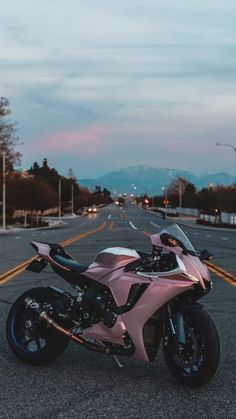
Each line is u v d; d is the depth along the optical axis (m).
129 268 5.62
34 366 6.19
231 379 5.73
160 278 5.38
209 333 5.28
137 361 6.37
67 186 148.12
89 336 5.75
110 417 4.71
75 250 22.95
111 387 5.49
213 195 105.75
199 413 4.80
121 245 26.12
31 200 69.69
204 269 5.41
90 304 5.82
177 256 5.37
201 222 73.75
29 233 45.91
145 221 83.88
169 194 174.88
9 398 5.18
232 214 72.19
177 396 5.23
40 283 12.59
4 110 55.22
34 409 4.90
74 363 6.30
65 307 6.00
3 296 10.79
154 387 5.49
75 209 153.38
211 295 11.06
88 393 5.31
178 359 5.48
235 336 7.55
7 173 57.47
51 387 5.49
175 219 97.38
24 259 19.16
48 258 6.29
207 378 5.31
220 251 23.62
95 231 46.38
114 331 5.53
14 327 6.39
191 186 159.50
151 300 5.36
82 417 4.72
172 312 5.52
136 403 5.05
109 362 6.34
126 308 5.50
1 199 74.69
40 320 6.06
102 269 5.83
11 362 6.33
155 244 5.51
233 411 4.85
